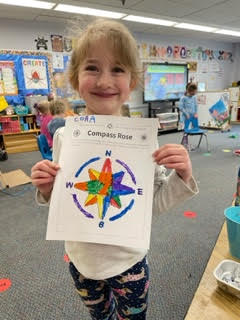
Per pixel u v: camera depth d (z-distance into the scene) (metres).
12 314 1.28
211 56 7.58
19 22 4.57
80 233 0.59
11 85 4.70
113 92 0.63
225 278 0.84
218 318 0.71
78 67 0.67
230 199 2.50
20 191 2.88
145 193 0.59
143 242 0.58
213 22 5.24
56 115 2.92
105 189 0.60
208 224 2.05
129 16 4.58
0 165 3.93
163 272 1.53
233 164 3.59
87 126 0.63
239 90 7.19
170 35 6.42
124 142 0.61
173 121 6.25
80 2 3.77
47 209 2.43
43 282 1.49
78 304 1.33
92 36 0.61
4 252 1.78
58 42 5.00
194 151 4.35
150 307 1.29
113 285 0.71
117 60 0.61
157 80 6.04
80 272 0.70
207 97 6.18
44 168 0.62
